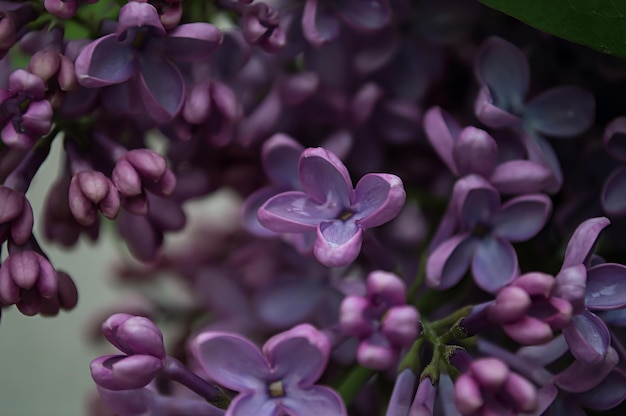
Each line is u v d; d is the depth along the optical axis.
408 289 0.24
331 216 0.20
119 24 0.20
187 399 0.21
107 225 0.28
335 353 0.23
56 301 0.21
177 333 0.26
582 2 0.21
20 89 0.20
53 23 0.21
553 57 0.23
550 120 0.23
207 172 0.24
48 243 0.23
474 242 0.22
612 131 0.21
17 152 0.21
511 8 0.21
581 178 0.23
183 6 0.22
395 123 0.24
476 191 0.21
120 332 0.20
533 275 0.20
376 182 0.20
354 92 0.24
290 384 0.20
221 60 0.22
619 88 0.23
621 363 0.21
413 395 0.21
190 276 0.28
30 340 0.37
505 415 0.19
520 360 0.21
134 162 0.21
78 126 0.22
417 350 0.21
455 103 0.25
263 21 0.22
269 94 0.24
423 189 0.25
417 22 0.24
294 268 0.24
